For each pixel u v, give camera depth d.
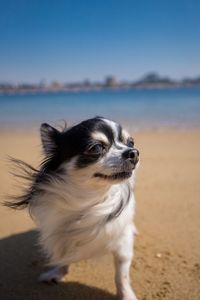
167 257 0.48
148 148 1.19
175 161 1.00
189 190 0.75
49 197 0.39
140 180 0.82
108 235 0.38
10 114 2.32
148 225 0.57
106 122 0.41
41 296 0.40
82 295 0.40
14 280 0.43
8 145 1.27
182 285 0.41
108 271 0.45
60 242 0.40
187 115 2.16
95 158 0.37
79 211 0.38
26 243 0.52
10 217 0.62
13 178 0.84
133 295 0.39
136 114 2.25
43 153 0.41
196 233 0.54
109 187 0.38
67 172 0.38
